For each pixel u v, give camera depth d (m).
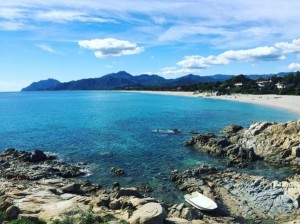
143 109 151.00
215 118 112.38
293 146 56.78
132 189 36.31
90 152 62.28
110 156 59.12
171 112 134.50
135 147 66.06
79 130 88.50
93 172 50.06
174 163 54.50
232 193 40.22
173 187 43.25
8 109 164.38
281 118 110.69
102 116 123.19
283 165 53.41
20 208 26.56
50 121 109.56
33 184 41.25
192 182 43.78
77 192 38.16
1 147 68.44
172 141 71.88
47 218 24.39
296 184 40.88
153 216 23.38
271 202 36.84
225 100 196.50
